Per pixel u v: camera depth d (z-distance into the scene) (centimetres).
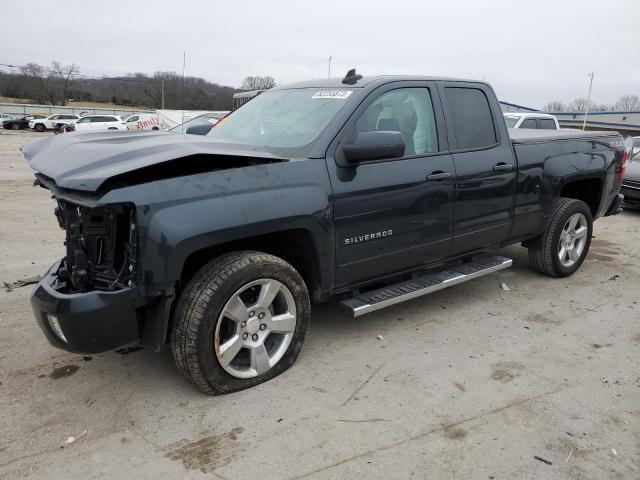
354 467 261
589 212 554
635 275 576
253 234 306
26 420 295
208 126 499
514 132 584
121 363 359
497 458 270
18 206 920
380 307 377
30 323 417
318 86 416
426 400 321
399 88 394
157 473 255
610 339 412
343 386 334
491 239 464
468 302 485
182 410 306
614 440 286
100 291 281
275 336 347
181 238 279
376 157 338
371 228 365
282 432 287
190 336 295
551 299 496
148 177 288
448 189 408
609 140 582
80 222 303
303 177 330
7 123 4734
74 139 365
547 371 360
